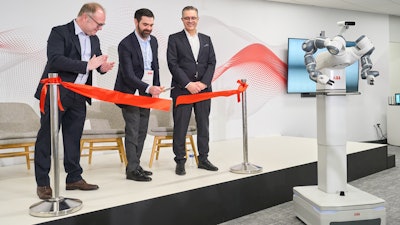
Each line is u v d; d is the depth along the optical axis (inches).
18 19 172.7
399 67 357.4
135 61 120.0
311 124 279.9
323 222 93.3
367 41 96.7
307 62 100.7
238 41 246.5
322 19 283.1
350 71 288.0
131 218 92.0
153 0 211.2
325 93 100.8
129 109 119.2
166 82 217.9
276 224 108.1
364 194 101.9
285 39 267.9
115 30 198.8
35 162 97.9
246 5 249.8
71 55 99.9
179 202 102.2
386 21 313.0
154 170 136.8
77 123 105.0
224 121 240.8
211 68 133.3
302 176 141.6
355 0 263.9
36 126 157.8
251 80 252.8
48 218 81.3
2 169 150.0
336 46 92.7
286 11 267.7
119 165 152.2
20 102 172.6
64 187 110.6
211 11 234.2
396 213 116.0
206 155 135.5
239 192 118.2
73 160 105.8
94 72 192.2
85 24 99.0
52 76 86.0
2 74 169.8
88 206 89.2
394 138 295.0
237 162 149.6
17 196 102.2
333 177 102.7
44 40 179.3
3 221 79.5
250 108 252.5
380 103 311.1
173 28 219.3
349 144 203.6
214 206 111.0
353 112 298.7
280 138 244.5
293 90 267.7
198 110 132.0
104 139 150.3
